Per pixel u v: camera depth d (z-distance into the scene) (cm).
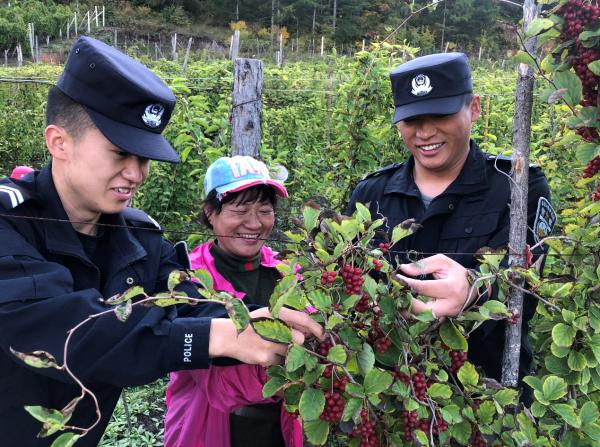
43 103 1016
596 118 154
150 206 516
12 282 119
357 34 4150
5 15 2988
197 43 3762
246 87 385
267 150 452
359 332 145
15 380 140
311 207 142
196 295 155
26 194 138
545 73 161
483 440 153
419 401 139
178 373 201
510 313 143
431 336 154
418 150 203
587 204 194
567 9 151
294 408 145
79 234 150
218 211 202
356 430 136
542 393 156
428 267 146
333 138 634
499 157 205
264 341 127
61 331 117
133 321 121
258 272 209
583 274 171
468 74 196
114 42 3244
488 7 3269
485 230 197
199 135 446
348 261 141
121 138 131
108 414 157
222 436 182
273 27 4091
